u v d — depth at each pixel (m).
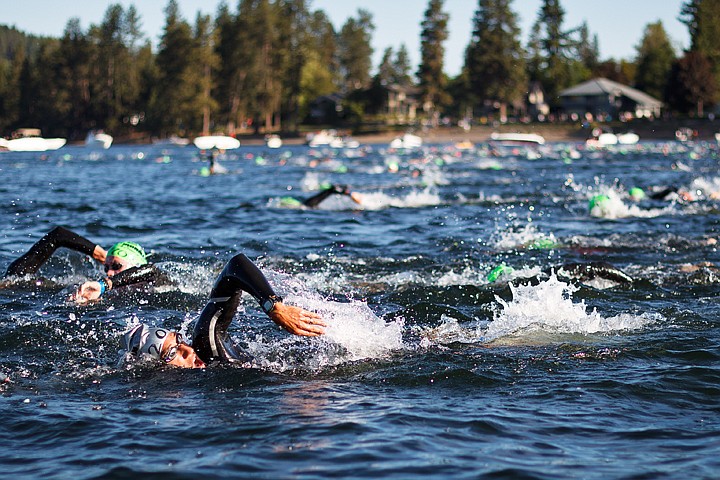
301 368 6.15
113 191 26.97
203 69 122.31
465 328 7.56
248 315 7.99
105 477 4.05
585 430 4.72
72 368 6.23
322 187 28.97
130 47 133.62
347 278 10.18
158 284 9.38
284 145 107.12
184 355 6.25
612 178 32.53
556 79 128.38
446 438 4.57
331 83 151.12
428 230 15.27
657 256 11.95
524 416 4.98
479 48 117.06
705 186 27.16
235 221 17.05
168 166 49.00
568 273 9.41
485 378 5.84
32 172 40.75
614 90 123.88
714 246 12.91
